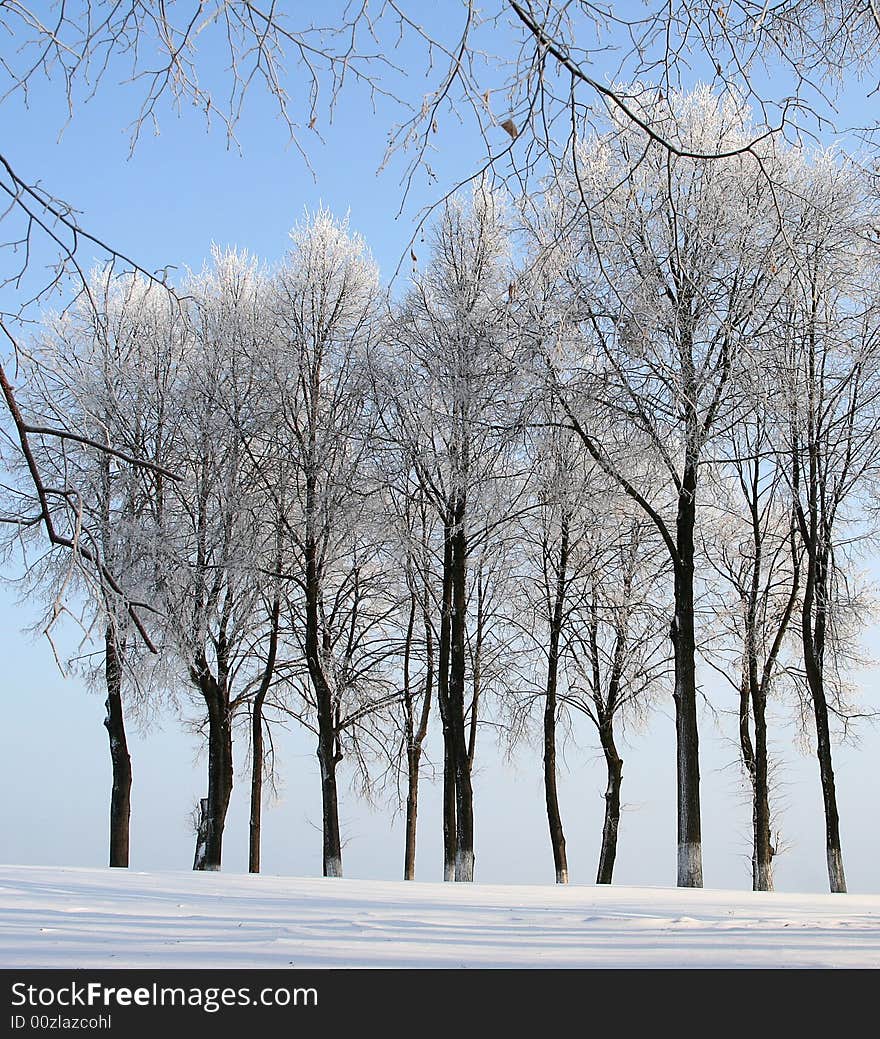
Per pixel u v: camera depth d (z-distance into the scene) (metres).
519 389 17.78
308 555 24.66
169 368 24.19
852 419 22.02
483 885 16.25
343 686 25.69
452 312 22.66
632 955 6.85
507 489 22.83
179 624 22.73
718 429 18.69
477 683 25.69
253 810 25.81
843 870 22.09
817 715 22.80
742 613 24.69
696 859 18.44
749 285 17.50
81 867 16.72
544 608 25.14
